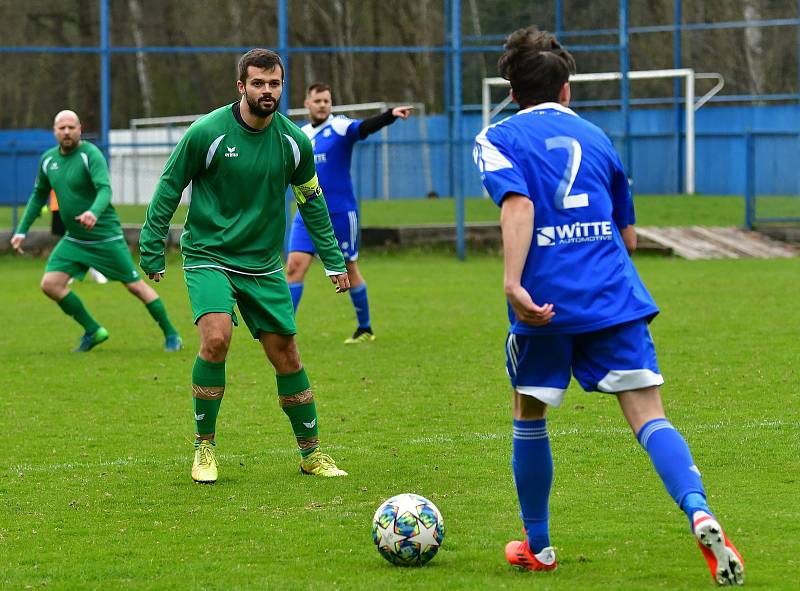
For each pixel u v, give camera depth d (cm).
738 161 7962
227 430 1989
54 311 3825
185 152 1608
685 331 3070
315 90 2895
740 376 2395
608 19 7519
